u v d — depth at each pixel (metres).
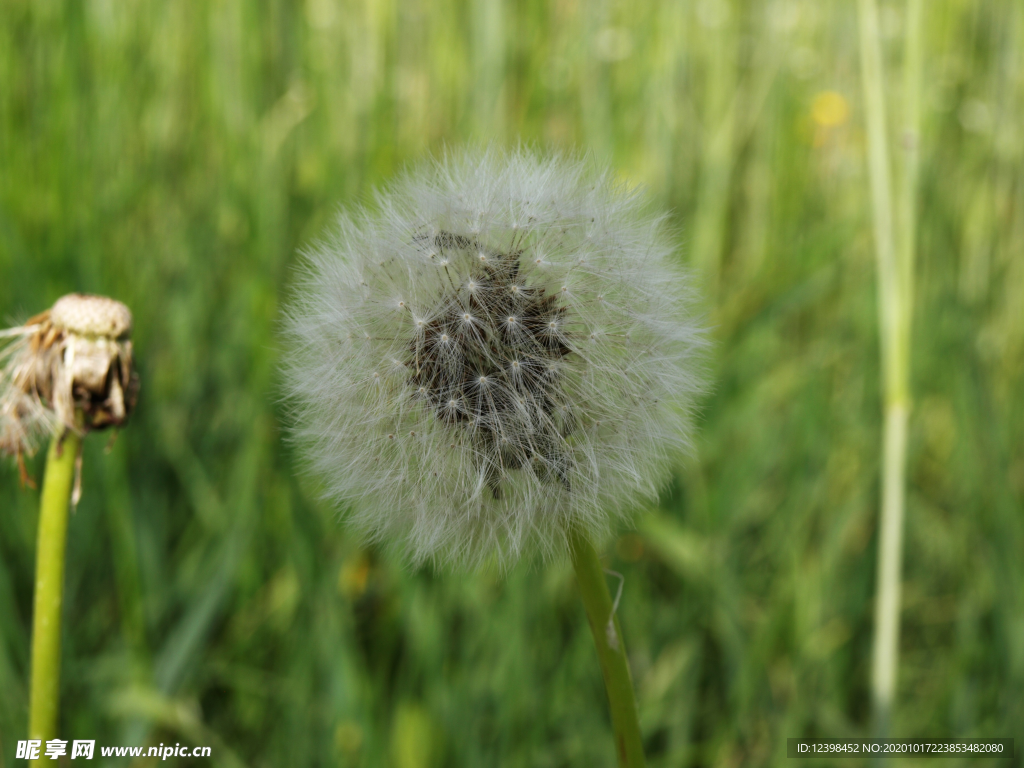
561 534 0.13
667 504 0.22
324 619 0.19
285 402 0.14
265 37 0.25
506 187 0.14
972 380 0.23
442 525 0.13
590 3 0.27
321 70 0.24
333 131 0.24
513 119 0.26
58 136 0.21
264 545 0.21
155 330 0.23
